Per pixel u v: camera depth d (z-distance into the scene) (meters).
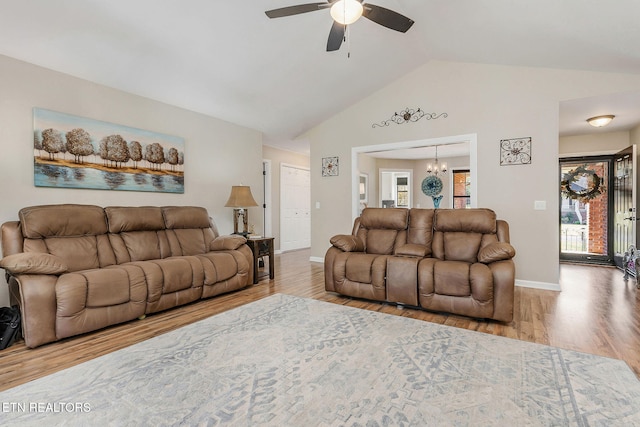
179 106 4.34
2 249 2.71
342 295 3.63
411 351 2.21
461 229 3.47
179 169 4.32
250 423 1.48
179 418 1.52
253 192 5.51
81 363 2.08
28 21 2.59
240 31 3.19
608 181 5.41
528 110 3.98
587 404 1.60
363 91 5.04
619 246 5.13
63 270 2.50
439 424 1.46
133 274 2.81
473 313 2.79
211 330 2.60
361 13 2.36
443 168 7.81
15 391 1.76
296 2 2.89
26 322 2.28
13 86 2.93
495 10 2.82
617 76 3.54
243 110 4.78
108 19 2.72
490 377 1.87
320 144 5.76
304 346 2.29
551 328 2.62
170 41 3.12
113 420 1.51
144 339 2.46
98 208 3.30
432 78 4.64
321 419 1.51
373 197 8.17
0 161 2.86
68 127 3.27
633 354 2.14
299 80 4.32
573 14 2.56
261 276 4.59
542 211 3.91
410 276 3.08
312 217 5.90
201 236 4.10
